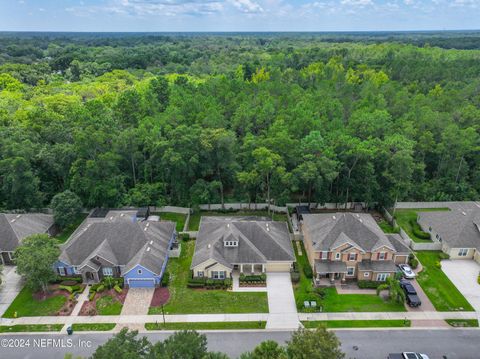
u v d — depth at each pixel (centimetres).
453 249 5241
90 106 8062
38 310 4288
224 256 4872
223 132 6378
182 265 5147
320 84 10719
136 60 17425
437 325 4088
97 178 6256
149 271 4600
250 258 4862
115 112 8238
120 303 4406
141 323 4103
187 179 6681
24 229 5400
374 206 6725
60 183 6994
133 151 6694
